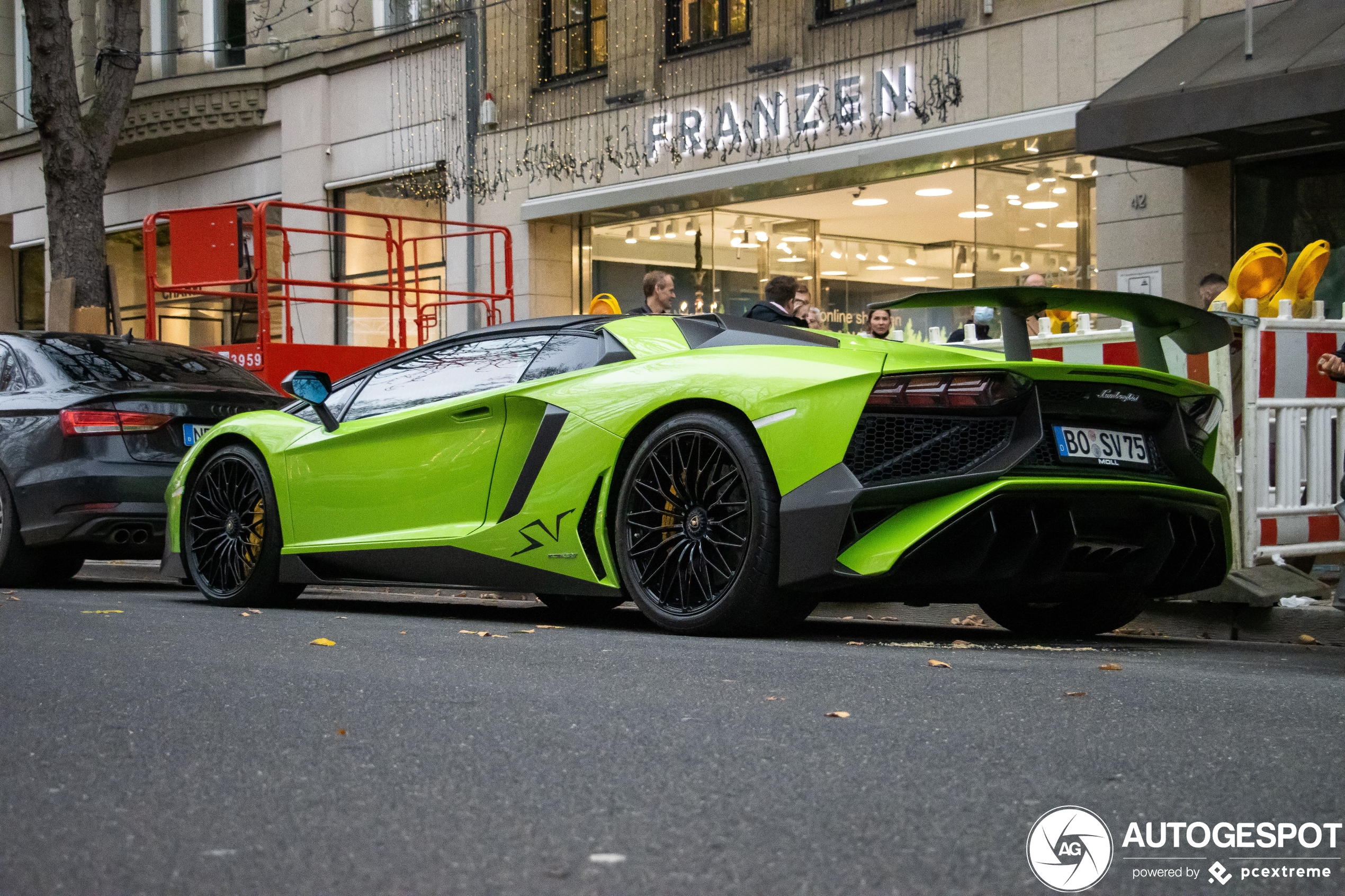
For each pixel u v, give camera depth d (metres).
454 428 5.39
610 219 16.14
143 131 20.28
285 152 19.33
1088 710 3.14
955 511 4.18
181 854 1.98
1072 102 11.75
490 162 16.89
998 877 1.88
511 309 14.28
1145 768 2.54
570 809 2.23
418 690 3.39
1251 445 5.54
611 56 15.49
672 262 15.48
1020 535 4.33
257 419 6.32
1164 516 4.60
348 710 3.11
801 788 2.37
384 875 1.88
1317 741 2.81
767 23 14.05
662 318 5.18
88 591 7.68
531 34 16.42
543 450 5.06
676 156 14.78
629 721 2.97
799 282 8.54
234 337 19.84
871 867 1.92
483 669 3.75
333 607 6.32
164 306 20.91
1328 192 10.48
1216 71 9.80
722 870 1.90
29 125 23.84
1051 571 4.44
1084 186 11.97
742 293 14.79
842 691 3.38
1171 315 4.60
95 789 2.38
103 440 7.64
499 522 5.18
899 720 2.99
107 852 1.99
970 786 2.39
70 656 4.07
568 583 4.99
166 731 2.88
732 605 4.52
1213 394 4.76
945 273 13.12
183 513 6.48
